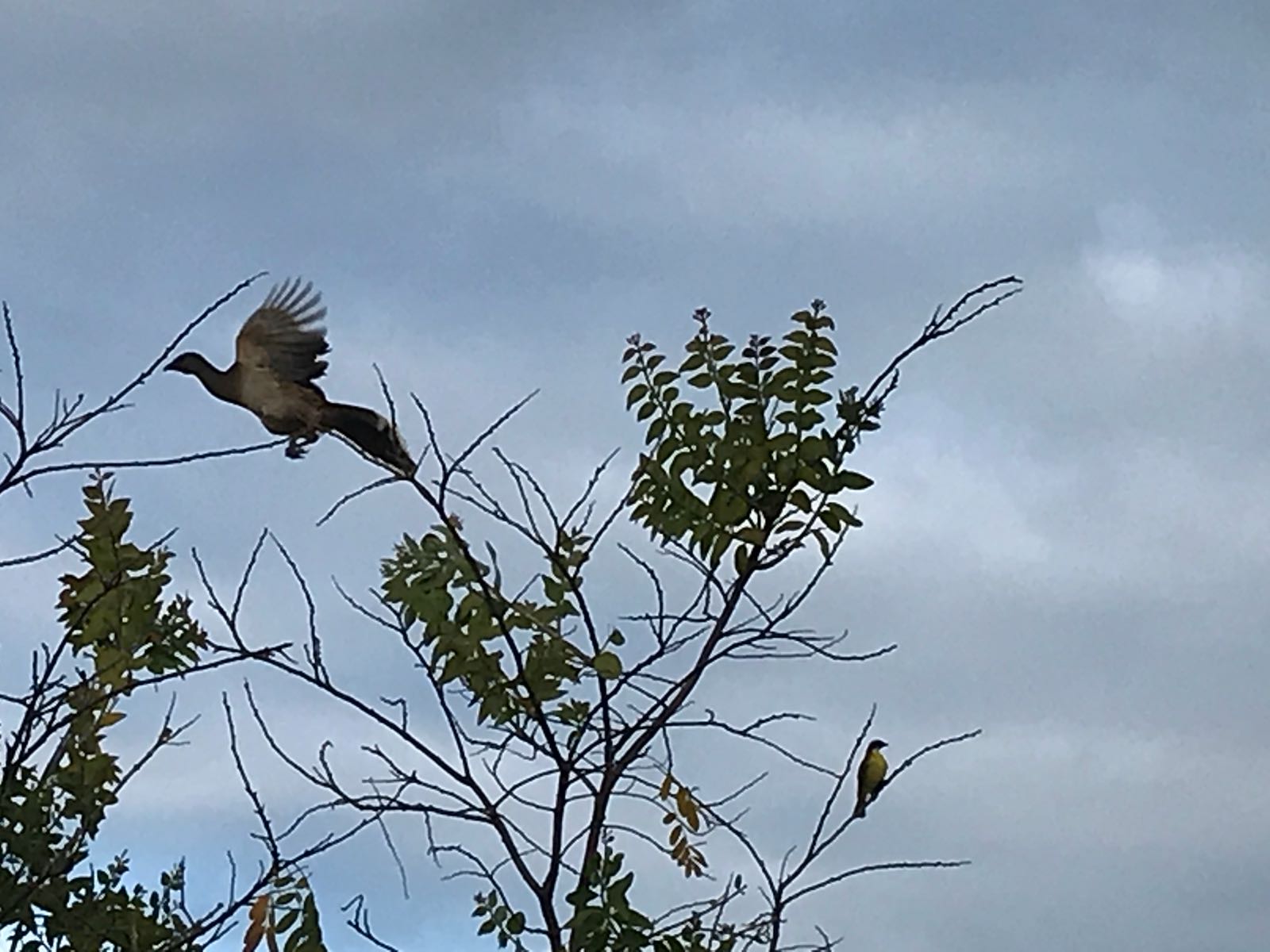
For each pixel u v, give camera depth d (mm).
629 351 7648
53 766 7727
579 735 7262
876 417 7562
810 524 7438
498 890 7090
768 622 7191
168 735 7969
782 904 6867
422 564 7277
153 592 8227
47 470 6137
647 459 7520
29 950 7539
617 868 7102
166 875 7883
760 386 7566
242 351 7965
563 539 7309
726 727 7102
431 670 7270
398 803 6922
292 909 7473
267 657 6941
